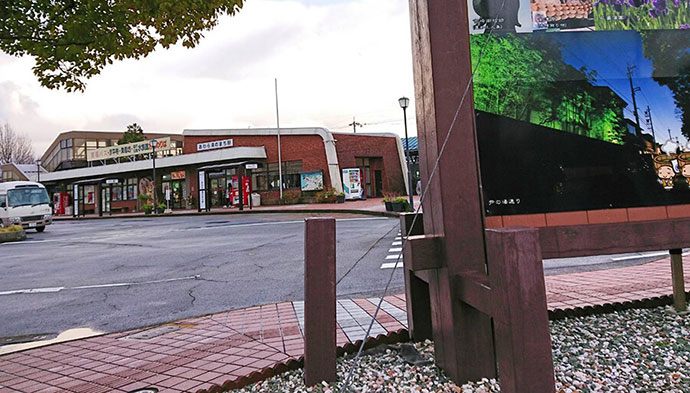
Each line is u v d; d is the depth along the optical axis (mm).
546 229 2324
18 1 3234
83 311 5262
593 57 2645
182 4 3666
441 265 2236
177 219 25078
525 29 2592
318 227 2355
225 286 6234
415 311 2900
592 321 3184
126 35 3820
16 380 2988
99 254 11016
